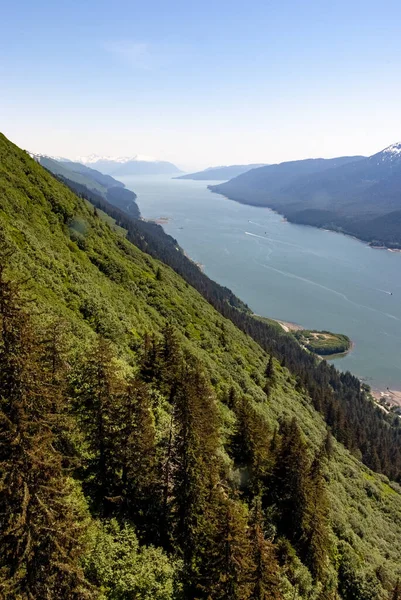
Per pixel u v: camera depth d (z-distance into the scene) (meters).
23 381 17.48
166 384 46.88
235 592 23.41
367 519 63.94
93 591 20.20
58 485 19.38
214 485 32.59
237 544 23.84
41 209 93.75
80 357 36.50
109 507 28.36
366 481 80.94
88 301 66.00
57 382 28.62
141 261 126.31
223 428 53.12
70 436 29.16
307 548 39.16
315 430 90.81
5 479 17.41
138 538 27.56
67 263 77.12
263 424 56.09
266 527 38.97
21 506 17.22
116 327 64.38
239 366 95.38
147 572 24.58
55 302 57.47
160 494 31.05
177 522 29.50
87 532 24.05
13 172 98.38
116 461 29.44
